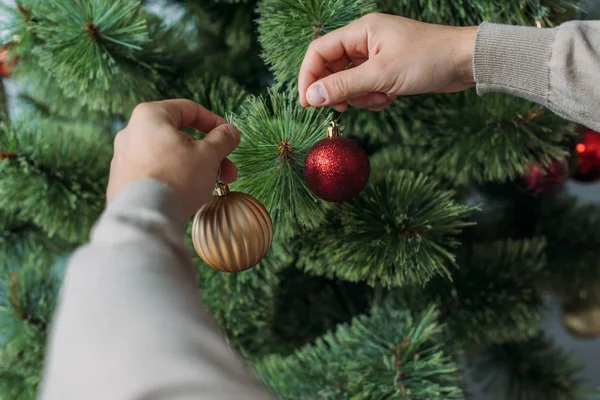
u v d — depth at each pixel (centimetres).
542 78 69
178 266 46
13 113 102
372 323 90
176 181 53
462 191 102
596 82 66
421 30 72
